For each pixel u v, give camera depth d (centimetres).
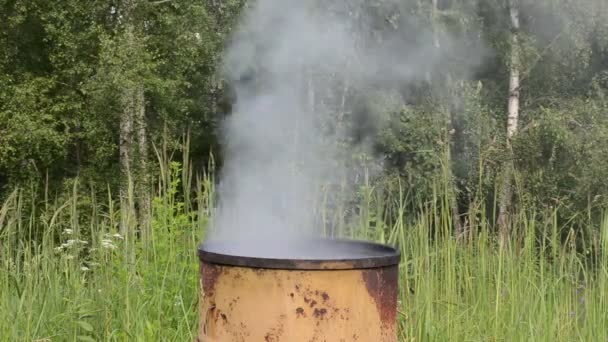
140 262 430
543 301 424
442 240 431
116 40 1217
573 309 456
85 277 479
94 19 1264
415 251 425
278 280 251
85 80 1247
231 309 257
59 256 496
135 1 1253
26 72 1304
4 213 454
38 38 1384
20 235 462
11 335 386
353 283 254
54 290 427
